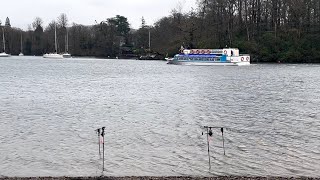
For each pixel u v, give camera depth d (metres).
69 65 190.25
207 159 34.19
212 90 83.06
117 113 56.31
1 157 34.62
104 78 117.31
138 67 172.88
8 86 92.94
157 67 171.12
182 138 41.34
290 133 43.69
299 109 58.84
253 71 137.38
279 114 54.97
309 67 159.38
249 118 52.25
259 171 31.03
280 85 91.81
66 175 30.22
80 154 35.59
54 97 73.56
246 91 80.81
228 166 32.31
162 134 43.12
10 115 54.50
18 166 32.31
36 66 180.12
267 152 36.25
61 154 35.59
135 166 32.34
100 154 35.53
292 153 35.91
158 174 30.42
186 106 62.09
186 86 91.88
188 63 184.25
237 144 38.97
